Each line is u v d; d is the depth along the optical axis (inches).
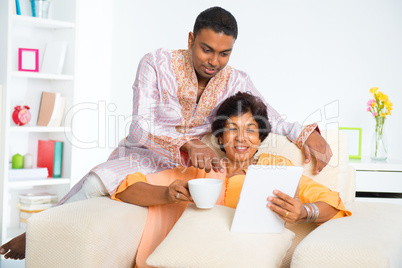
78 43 129.5
